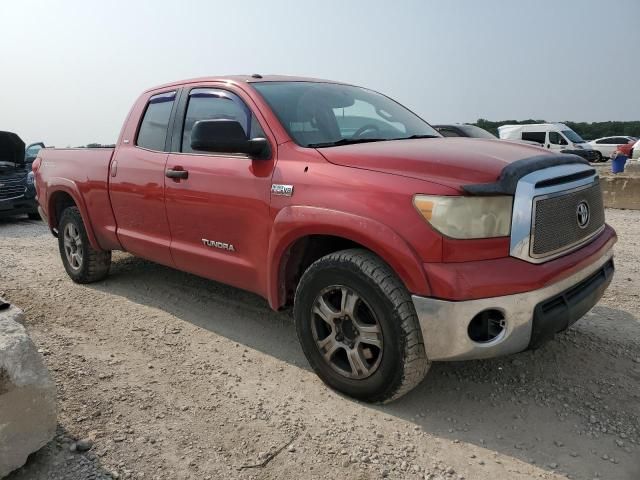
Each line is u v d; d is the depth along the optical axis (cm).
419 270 258
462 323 255
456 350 260
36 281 554
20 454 229
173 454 258
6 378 221
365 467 250
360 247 300
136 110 464
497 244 261
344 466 251
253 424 284
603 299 467
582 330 399
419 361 274
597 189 325
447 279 253
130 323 429
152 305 471
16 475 238
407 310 269
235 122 330
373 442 269
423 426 283
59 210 574
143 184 427
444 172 270
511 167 270
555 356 357
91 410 293
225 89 385
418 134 403
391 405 303
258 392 317
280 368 348
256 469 249
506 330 261
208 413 294
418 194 264
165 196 406
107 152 482
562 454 260
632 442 268
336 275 293
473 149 306
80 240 526
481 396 311
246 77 394
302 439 271
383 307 274
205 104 397
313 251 336
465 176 265
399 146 315
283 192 316
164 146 421
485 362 351
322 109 374
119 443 264
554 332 278
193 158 388
